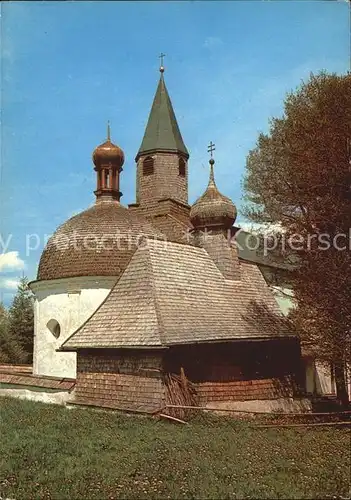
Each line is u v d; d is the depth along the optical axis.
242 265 21.77
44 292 22.81
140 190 29.89
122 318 16.22
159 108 30.58
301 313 17.33
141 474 9.09
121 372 15.55
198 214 21.19
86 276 21.52
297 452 10.62
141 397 14.85
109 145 26.48
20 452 10.74
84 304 21.58
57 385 18.59
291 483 8.49
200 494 7.96
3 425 13.73
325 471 9.20
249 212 23.16
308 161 16.09
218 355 16.42
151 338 14.73
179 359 15.20
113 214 24.06
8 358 35.53
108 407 15.54
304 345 19.56
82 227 23.20
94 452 10.70
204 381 15.83
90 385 16.36
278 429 13.23
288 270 20.80
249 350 17.58
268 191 21.95
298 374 19.77
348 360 15.26
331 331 15.16
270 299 21.00
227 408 15.94
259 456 10.25
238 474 9.03
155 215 28.83
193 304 17.14
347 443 11.47
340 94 15.95
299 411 17.91
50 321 22.33
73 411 15.70
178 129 30.81
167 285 17.00
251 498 7.74
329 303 15.23
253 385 17.33
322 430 13.22
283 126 20.61
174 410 14.32
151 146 29.78
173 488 8.28
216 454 10.40
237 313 18.45
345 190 15.56
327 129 15.66
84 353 16.73
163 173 29.44
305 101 19.67
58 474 9.23
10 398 19.64
